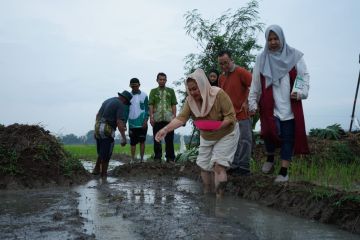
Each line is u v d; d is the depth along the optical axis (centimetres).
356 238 455
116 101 983
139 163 1059
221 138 670
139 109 1201
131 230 468
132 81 1193
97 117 991
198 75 644
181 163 1086
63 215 536
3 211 565
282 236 457
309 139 1077
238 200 662
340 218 509
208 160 699
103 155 980
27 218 522
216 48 1191
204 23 1195
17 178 792
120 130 975
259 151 984
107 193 718
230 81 766
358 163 943
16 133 884
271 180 687
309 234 467
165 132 671
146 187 798
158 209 578
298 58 668
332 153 980
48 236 443
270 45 673
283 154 679
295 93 654
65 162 884
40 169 827
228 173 785
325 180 745
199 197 683
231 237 446
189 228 477
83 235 445
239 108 765
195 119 677
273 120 673
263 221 523
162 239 436
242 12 1172
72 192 728
